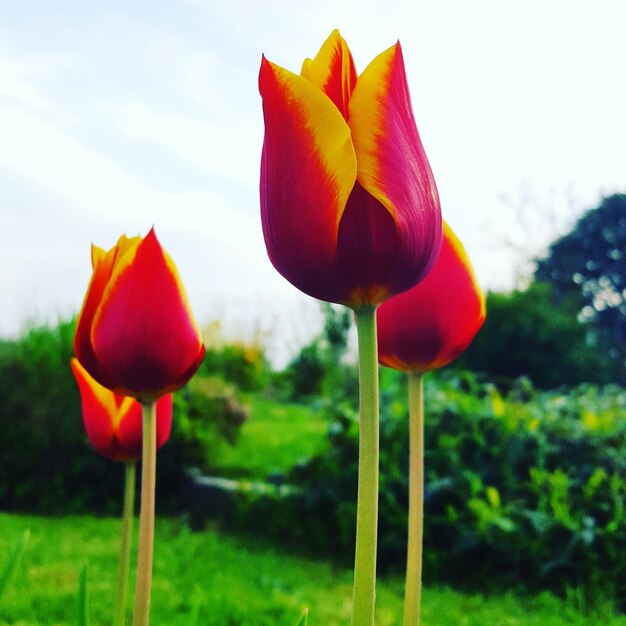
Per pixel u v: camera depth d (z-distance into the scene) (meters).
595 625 3.78
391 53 0.78
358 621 0.72
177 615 3.48
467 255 1.16
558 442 4.99
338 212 0.74
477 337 10.70
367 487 0.74
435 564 4.67
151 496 1.07
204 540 5.35
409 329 1.13
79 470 6.51
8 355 6.83
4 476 6.55
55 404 6.59
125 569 1.40
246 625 3.37
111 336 1.04
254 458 7.75
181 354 1.06
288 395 13.55
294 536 5.54
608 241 17.89
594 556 4.29
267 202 0.78
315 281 0.76
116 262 1.13
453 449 4.98
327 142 0.74
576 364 10.62
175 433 6.44
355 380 11.41
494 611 3.99
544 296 11.16
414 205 0.77
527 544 4.47
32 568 4.30
